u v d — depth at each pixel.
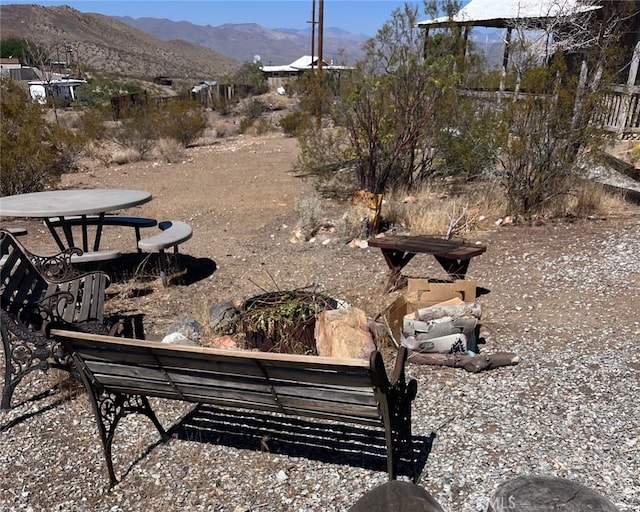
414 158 9.77
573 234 7.05
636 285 5.33
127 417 3.56
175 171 13.30
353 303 5.23
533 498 1.78
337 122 10.19
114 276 6.17
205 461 3.14
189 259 6.85
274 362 2.39
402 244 5.29
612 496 2.72
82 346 2.70
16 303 3.66
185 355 2.53
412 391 2.85
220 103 29.72
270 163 13.88
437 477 2.92
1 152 9.52
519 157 7.59
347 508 2.74
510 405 3.52
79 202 5.70
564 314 4.85
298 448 3.22
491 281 5.75
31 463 3.16
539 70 7.52
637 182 9.16
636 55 10.62
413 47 9.20
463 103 9.23
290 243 7.34
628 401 3.51
